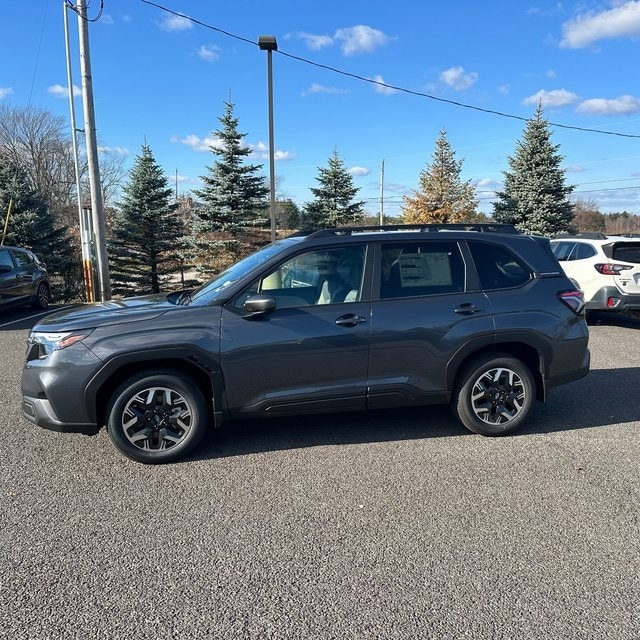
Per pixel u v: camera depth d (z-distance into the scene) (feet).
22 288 42.24
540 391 15.11
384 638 7.45
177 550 9.61
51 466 13.15
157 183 77.41
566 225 99.35
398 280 14.32
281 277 13.84
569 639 7.41
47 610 8.03
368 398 14.07
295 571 8.98
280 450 14.08
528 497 11.55
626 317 33.78
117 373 13.11
